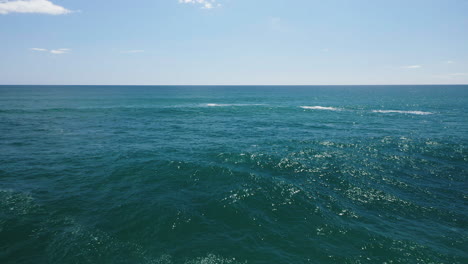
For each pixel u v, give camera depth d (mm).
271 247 7738
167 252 7418
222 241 7977
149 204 10102
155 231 8375
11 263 6742
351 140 21875
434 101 64625
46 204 9891
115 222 8812
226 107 51250
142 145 19609
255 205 10336
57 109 41156
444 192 11906
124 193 11094
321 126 29453
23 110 38938
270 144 20391
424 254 7461
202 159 16000
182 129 27125
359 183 12820
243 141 21469
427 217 9750
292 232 8555
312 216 9609
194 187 11891
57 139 21031
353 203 10797
